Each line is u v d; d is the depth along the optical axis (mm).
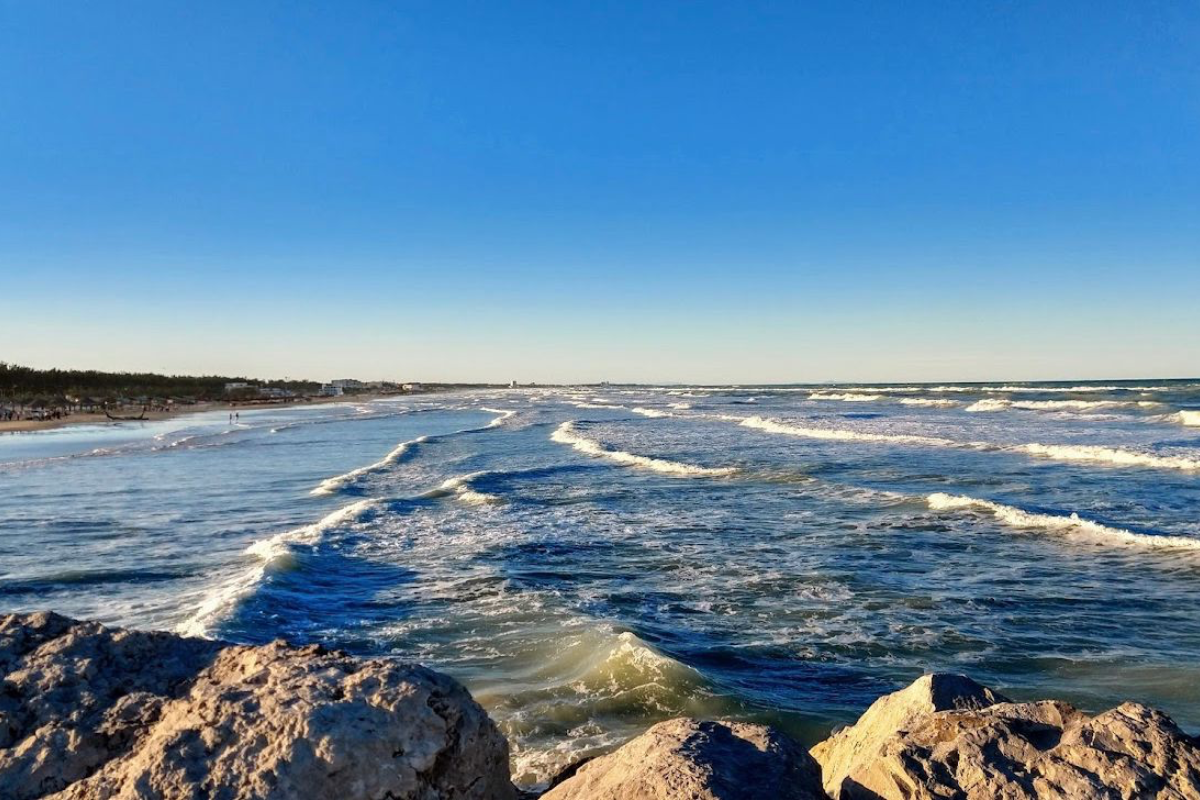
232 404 130625
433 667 9062
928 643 9742
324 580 13188
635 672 8523
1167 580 12344
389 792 3293
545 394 183375
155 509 21703
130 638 4199
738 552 14797
